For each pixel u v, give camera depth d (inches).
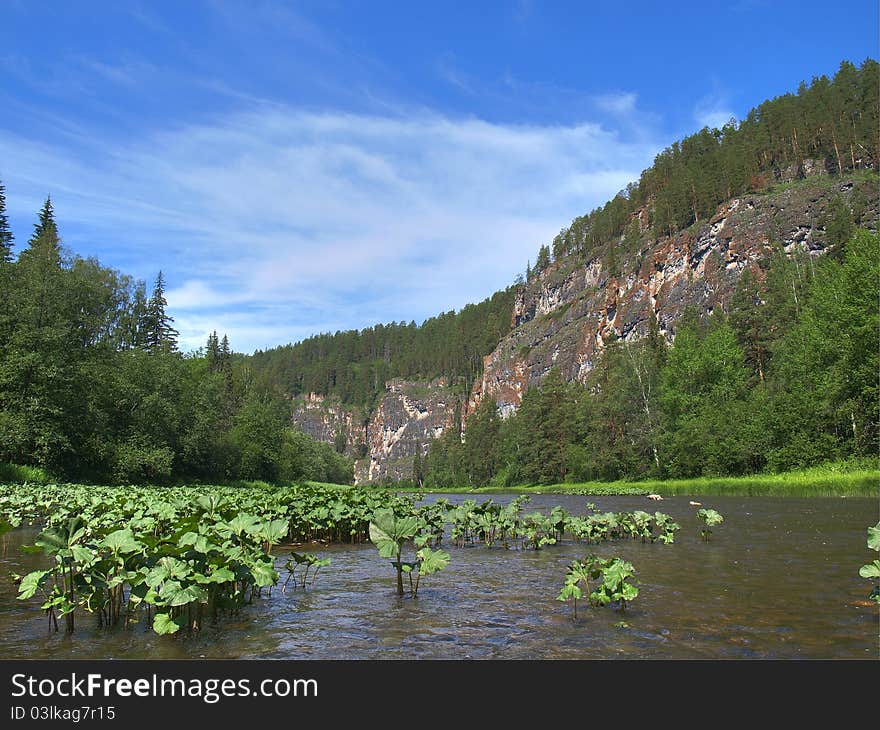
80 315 1732.3
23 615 332.8
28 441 1424.7
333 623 320.8
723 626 305.3
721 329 2687.0
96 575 304.8
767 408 2122.3
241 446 2802.7
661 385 2711.6
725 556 539.8
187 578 297.3
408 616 336.2
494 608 355.6
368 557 589.9
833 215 4047.7
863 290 1708.9
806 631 294.4
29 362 1428.4
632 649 273.9
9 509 844.0
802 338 2048.5
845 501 1277.1
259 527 419.5
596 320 6161.4
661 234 5723.4
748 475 2207.2
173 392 2016.5
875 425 1828.2
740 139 5836.6
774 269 3612.2
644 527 702.5
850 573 444.1
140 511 529.3
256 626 315.3
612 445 3125.0
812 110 5172.2
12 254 2202.3
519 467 4293.8
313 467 4495.6
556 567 514.6
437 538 736.3
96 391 1674.5
